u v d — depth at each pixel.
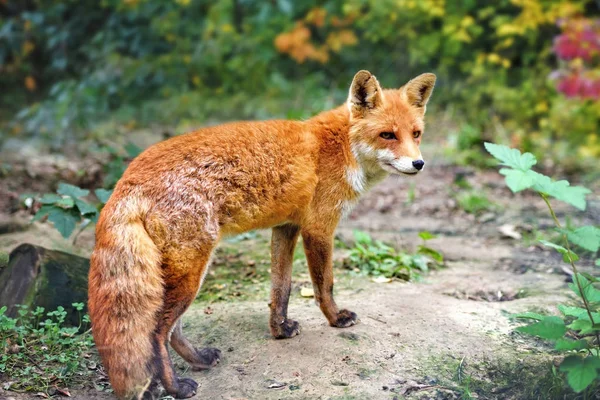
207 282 5.61
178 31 12.93
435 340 4.38
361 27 13.62
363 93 4.48
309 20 13.42
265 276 5.75
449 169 9.77
